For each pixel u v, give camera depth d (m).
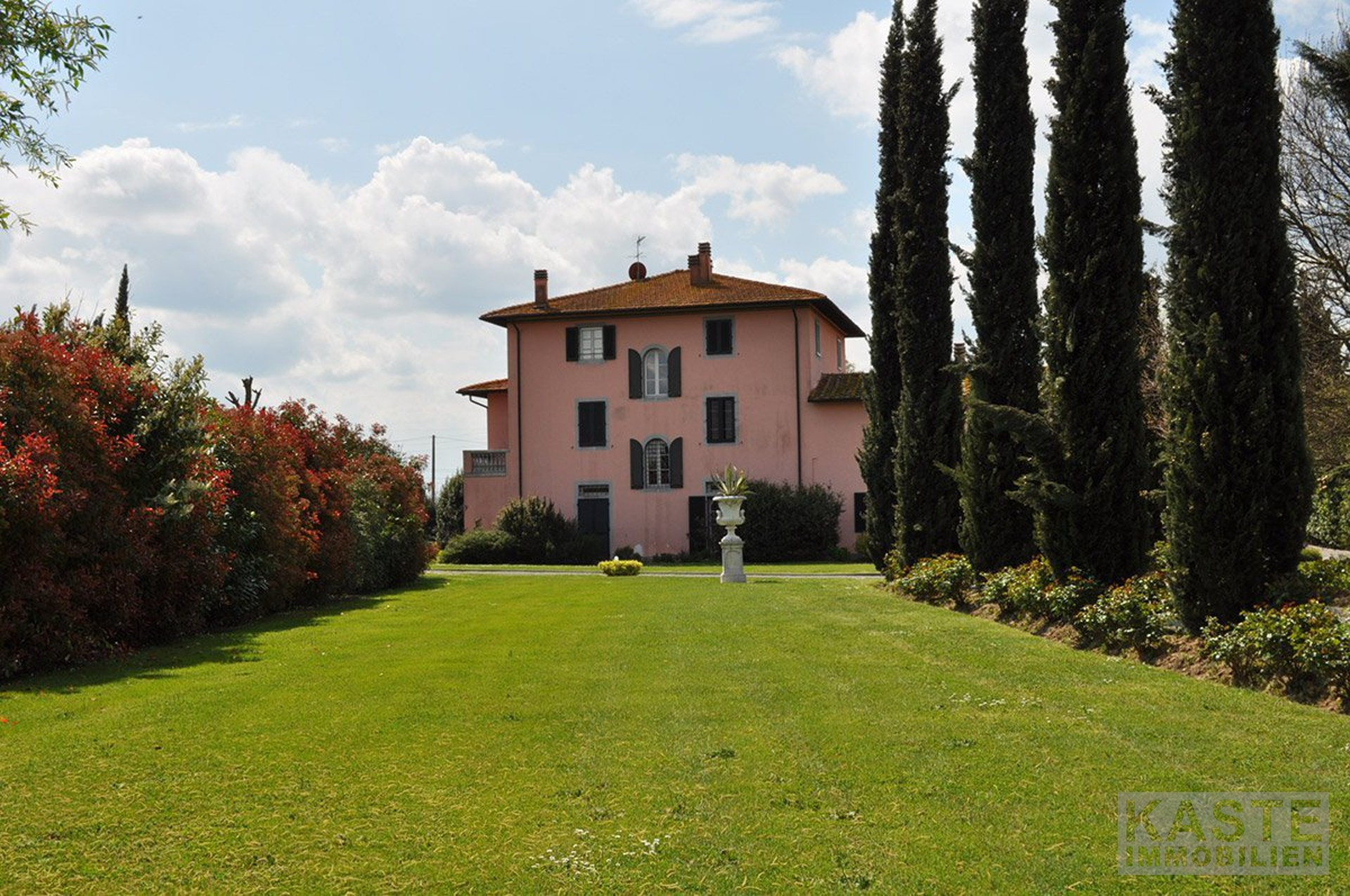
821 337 41.53
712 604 17.23
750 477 38.91
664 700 8.63
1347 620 8.26
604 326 40.06
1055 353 13.40
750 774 6.34
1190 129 10.30
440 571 31.38
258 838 5.37
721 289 40.66
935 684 9.14
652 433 39.62
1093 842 5.08
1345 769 6.09
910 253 20.14
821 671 9.97
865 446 22.44
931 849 5.04
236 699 8.88
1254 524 9.89
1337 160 23.11
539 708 8.37
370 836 5.38
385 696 8.95
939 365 19.86
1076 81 13.36
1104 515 12.88
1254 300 10.02
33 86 12.37
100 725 7.82
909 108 20.17
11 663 10.45
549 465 40.25
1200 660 9.64
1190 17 10.44
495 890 4.70
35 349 11.97
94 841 5.33
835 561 36.12
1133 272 13.15
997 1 17.05
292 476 18.08
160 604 13.52
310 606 19.22
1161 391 10.68
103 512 12.23
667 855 5.04
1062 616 12.52
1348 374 23.22
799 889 4.62
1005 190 16.88
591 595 19.75
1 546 10.73
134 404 13.73
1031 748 6.79
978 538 16.48
